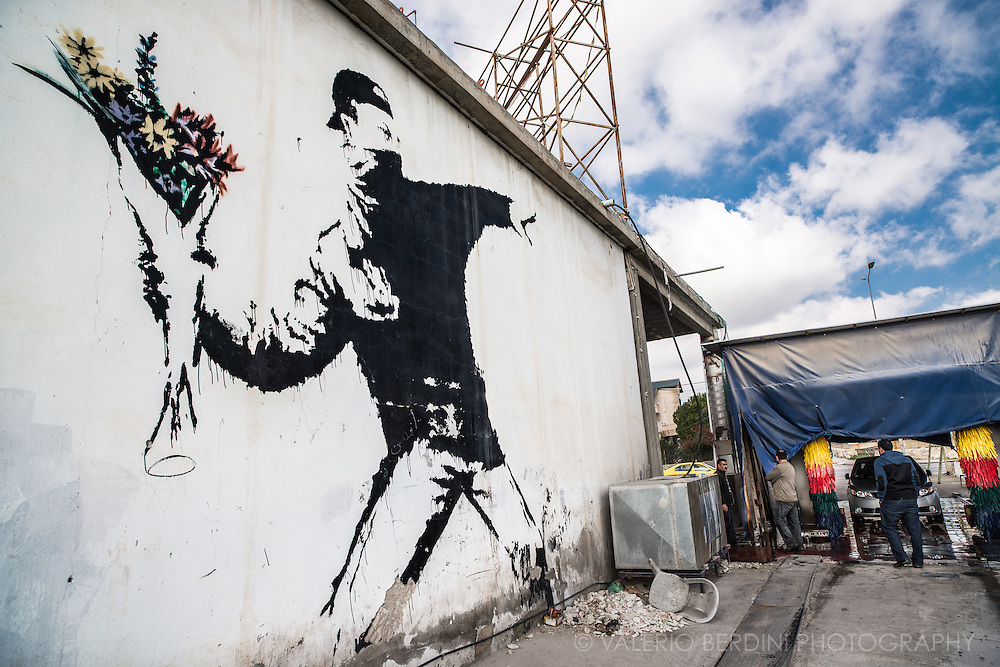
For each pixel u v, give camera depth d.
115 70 2.78
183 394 2.79
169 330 2.78
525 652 4.49
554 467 5.90
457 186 5.26
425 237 4.70
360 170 4.16
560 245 7.09
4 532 2.14
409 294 4.40
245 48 3.46
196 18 3.21
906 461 7.00
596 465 6.81
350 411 3.68
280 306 3.35
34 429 2.27
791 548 8.56
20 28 2.47
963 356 8.57
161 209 2.86
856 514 10.50
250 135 3.38
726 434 11.23
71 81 2.61
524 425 5.54
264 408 3.15
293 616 3.09
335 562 3.38
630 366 8.67
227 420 2.95
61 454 2.33
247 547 2.93
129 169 2.76
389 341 4.11
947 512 10.70
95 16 2.74
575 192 7.39
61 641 2.22
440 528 4.23
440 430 4.43
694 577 5.97
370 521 3.67
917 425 8.64
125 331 2.62
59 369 2.37
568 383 6.59
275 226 3.42
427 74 5.07
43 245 2.40
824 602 5.59
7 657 2.08
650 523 6.11
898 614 5.04
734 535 8.45
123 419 2.54
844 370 9.27
